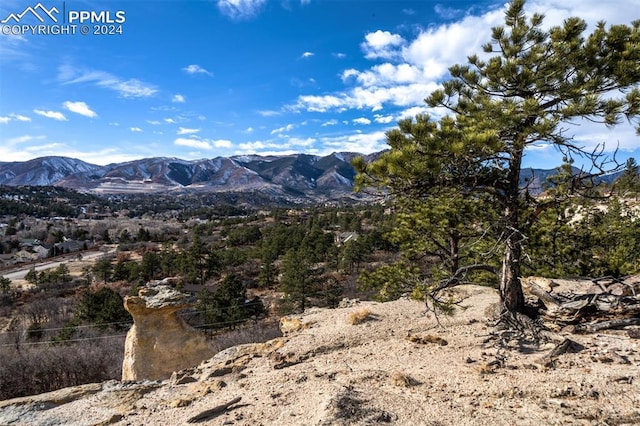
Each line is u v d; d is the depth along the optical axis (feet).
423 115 22.44
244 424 15.03
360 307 34.83
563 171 26.66
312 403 15.98
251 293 183.62
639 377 16.38
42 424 16.87
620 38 21.56
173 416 16.60
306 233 284.00
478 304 32.22
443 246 45.21
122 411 17.71
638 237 35.88
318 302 148.66
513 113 20.76
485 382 17.52
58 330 112.98
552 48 22.76
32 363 56.39
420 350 23.34
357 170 23.06
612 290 29.14
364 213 382.22
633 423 13.10
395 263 46.93
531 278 35.55
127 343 42.04
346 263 187.83
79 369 57.52
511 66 22.20
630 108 19.99
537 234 35.37
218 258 207.31
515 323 24.64
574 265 38.86
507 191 24.70
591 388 15.83
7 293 197.36
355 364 21.89
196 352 42.39
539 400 15.29
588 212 34.94
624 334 22.93
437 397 16.28
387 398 16.24
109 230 518.37
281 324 34.01
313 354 24.67
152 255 218.18
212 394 19.08
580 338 22.65
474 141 19.79
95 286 208.23
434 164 20.61
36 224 552.00
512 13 25.05
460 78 26.17
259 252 228.84
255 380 20.39
